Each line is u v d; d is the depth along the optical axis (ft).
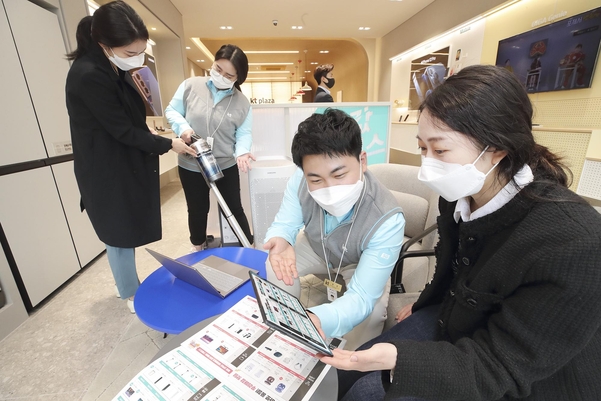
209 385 1.84
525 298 1.64
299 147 2.57
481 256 2.07
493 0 11.68
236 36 20.08
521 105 1.70
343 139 2.44
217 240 8.07
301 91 28.12
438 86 1.85
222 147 6.18
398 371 1.67
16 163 5.21
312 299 5.49
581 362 1.72
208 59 28.04
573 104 8.91
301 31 19.35
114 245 4.42
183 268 3.19
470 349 1.77
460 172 1.84
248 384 1.86
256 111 7.23
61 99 6.26
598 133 7.91
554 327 1.54
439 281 2.74
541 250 1.58
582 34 8.39
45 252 5.72
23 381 3.96
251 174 6.26
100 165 4.11
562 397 1.76
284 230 3.66
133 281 4.97
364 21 17.78
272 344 2.18
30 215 5.44
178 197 13.26
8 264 4.90
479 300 1.96
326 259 3.67
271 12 15.52
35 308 5.45
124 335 4.75
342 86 33.04
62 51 6.35
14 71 5.22
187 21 16.75
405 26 18.35
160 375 1.90
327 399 1.80
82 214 6.79
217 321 2.42
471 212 2.29
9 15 5.15
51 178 5.93
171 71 15.85
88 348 4.50
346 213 3.12
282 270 3.05
